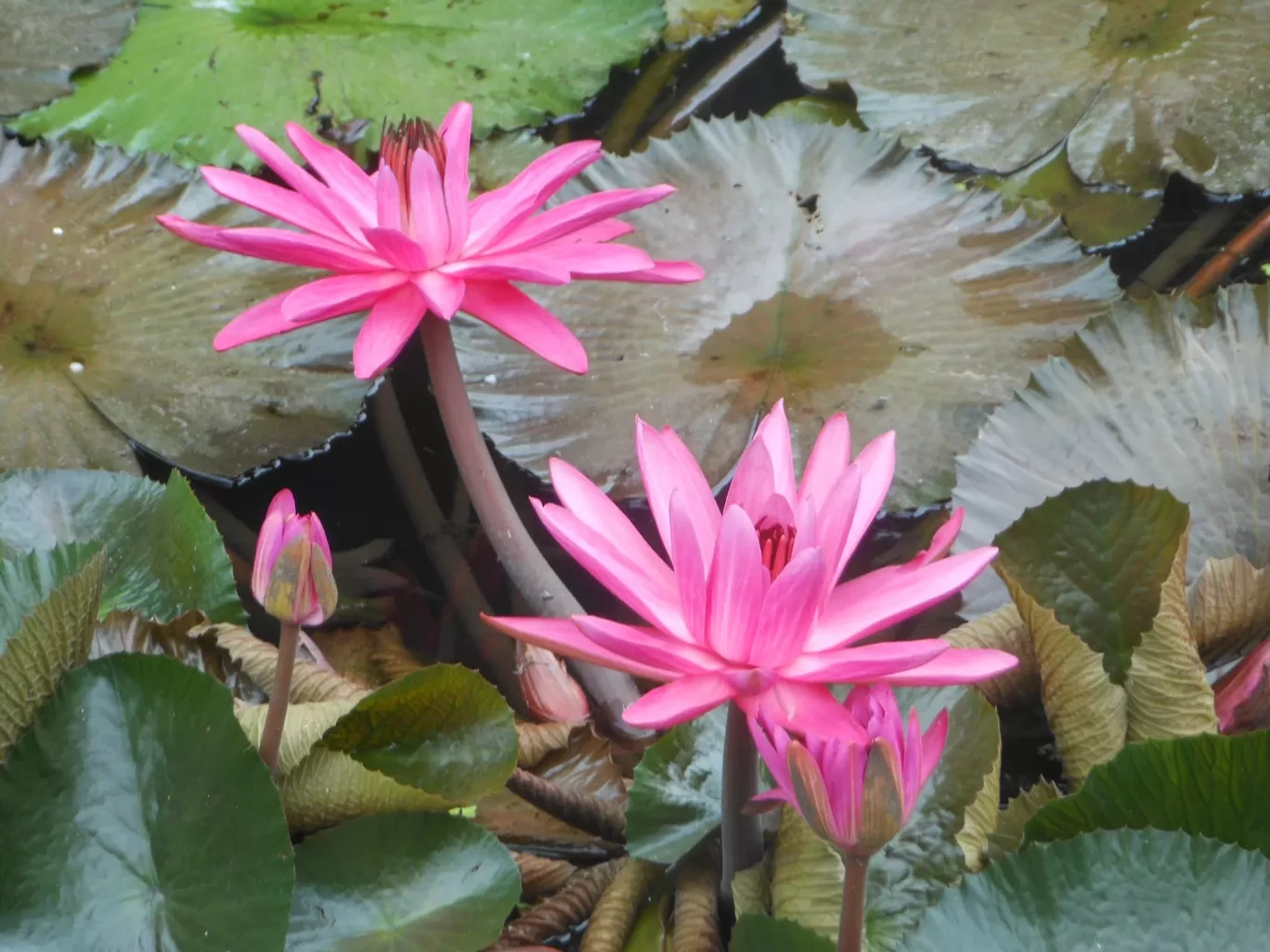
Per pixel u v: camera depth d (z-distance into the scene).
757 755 1.76
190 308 2.26
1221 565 1.86
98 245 2.33
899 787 1.61
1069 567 1.87
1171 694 1.81
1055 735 1.85
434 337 1.89
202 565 1.91
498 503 1.95
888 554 2.05
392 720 1.81
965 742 1.81
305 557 1.72
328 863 1.78
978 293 2.27
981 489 1.99
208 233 1.84
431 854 1.78
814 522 1.68
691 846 1.83
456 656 2.05
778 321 2.25
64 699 1.76
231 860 1.73
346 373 2.19
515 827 1.90
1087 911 1.71
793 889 1.78
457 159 1.84
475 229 1.88
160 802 1.75
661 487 1.72
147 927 1.73
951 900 1.72
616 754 1.97
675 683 1.66
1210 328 2.00
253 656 1.88
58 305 2.23
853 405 2.09
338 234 1.89
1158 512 1.84
